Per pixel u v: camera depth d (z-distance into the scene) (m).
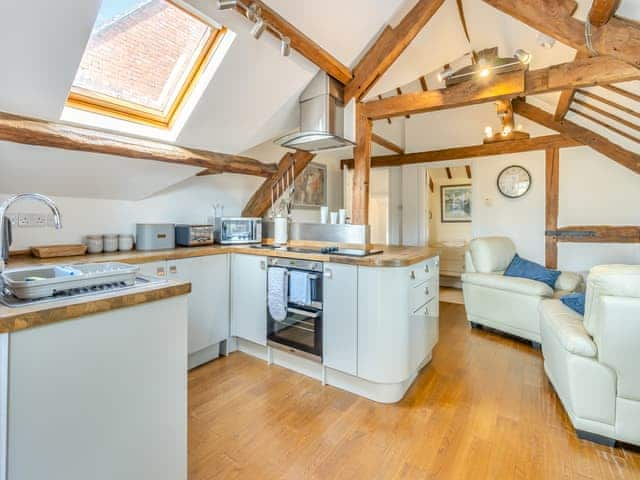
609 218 4.29
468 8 2.77
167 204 3.15
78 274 1.30
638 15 1.70
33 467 0.95
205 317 2.70
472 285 3.59
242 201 3.88
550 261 4.60
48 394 0.97
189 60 2.13
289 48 2.05
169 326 1.28
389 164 5.98
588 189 4.39
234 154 3.05
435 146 5.54
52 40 1.48
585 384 1.75
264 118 2.71
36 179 2.19
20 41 1.43
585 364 1.74
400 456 1.67
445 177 6.96
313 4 2.09
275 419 1.98
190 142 2.58
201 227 3.04
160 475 1.26
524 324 3.11
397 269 2.14
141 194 2.87
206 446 1.73
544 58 3.02
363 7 2.36
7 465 0.90
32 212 2.31
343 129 3.04
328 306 2.33
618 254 4.23
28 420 0.93
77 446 1.03
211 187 3.54
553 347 2.08
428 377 2.52
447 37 3.19
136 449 1.18
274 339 2.64
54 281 1.09
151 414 1.22
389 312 2.13
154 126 2.38
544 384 2.40
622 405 1.67
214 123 2.50
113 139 2.14
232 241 3.18
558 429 1.88
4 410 0.90
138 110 2.26
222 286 2.84
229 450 1.71
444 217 6.99
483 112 5.04
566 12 1.93
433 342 2.80
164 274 2.41
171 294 1.27
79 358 1.03
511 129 4.23
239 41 1.98
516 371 2.61
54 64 1.58
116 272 1.27
